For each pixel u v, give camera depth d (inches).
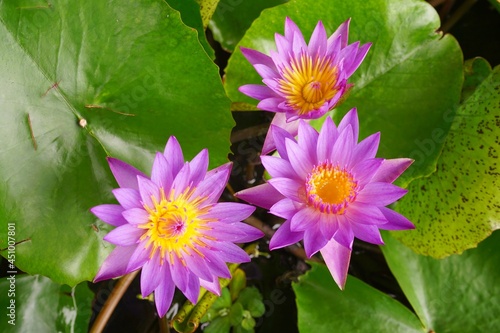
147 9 30.0
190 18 32.8
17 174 29.8
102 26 29.9
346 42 30.1
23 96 29.7
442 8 38.7
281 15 32.6
